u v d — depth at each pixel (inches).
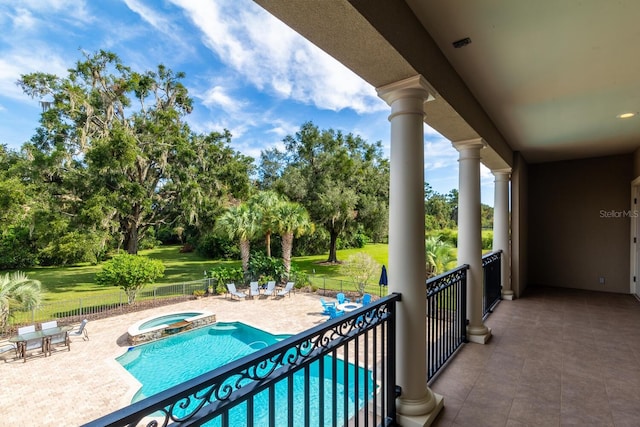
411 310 80.0
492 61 96.1
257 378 43.5
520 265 220.8
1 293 292.8
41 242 528.4
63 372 216.4
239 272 471.8
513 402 89.0
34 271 627.5
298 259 722.2
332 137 680.4
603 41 84.9
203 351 271.1
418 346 80.6
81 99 536.4
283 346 47.5
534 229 257.8
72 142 566.6
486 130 139.7
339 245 798.5
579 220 240.7
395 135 82.7
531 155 230.8
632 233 221.1
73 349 257.6
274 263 484.4
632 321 162.1
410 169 80.2
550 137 181.8
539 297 214.2
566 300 205.3
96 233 532.4
